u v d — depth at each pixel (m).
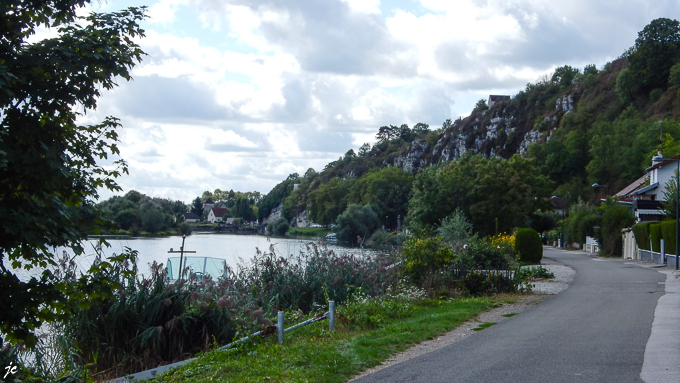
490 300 16.03
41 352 9.18
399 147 181.75
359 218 64.88
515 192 41.28
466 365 8.20
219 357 9.42
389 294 15.45
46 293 6.36
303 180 168.00
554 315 13.02
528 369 7.81
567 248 60.38
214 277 16.56
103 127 7.00
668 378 7.13
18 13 6.47
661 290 17.81
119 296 10.72
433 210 42.28
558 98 135.12
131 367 10.55
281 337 10.22
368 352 9.20
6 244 6.09
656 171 50.47
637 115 93.06
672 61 99.12
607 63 134.25
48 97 6.19
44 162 6.02
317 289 15.23
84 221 6.79
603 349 8.96
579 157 95.44
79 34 6.52
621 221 43.50
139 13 6.93
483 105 166.62
